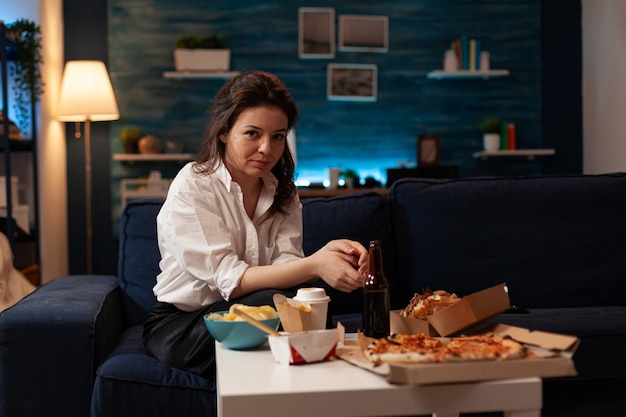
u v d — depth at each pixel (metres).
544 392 2.14
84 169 5.58
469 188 2.70
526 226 2.67
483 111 5.90
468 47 5.73
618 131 5.20
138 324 2.51
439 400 1.21
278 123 1.83
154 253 2.52
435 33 5.87
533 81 5.90
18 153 5.11
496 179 2.74
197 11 5.69
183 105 5.69
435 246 2.64
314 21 5.79
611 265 2.68
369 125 5.86
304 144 5.83
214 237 1.86
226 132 1.92
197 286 1.94
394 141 5.88
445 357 1.23
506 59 5.89
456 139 5.90
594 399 2.17
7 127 4.41
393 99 5.87
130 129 5.59
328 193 5.44
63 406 1.98
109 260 5.60
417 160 5.78
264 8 5.75
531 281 2.63
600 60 5.47
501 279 2.63
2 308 3.51
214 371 1.87
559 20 5.87
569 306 2.65
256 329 1.52
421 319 1.56
